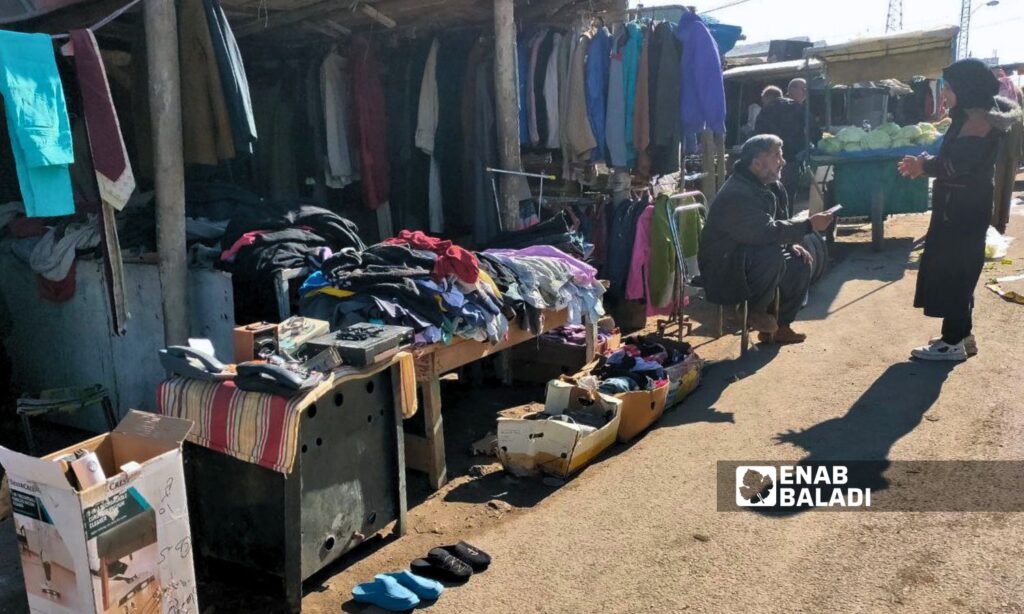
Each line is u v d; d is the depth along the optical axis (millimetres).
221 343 4434
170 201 4273
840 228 10914
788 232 5242
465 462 4320
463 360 4117
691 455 4070
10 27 5348
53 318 5039
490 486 4000
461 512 3715
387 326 3449
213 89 4496
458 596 2953
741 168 5426
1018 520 3127
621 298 6465
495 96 6492
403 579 2986
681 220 6504
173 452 2502
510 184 6383
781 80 15453
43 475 2273
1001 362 4961
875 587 2797
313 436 3000
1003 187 8805
